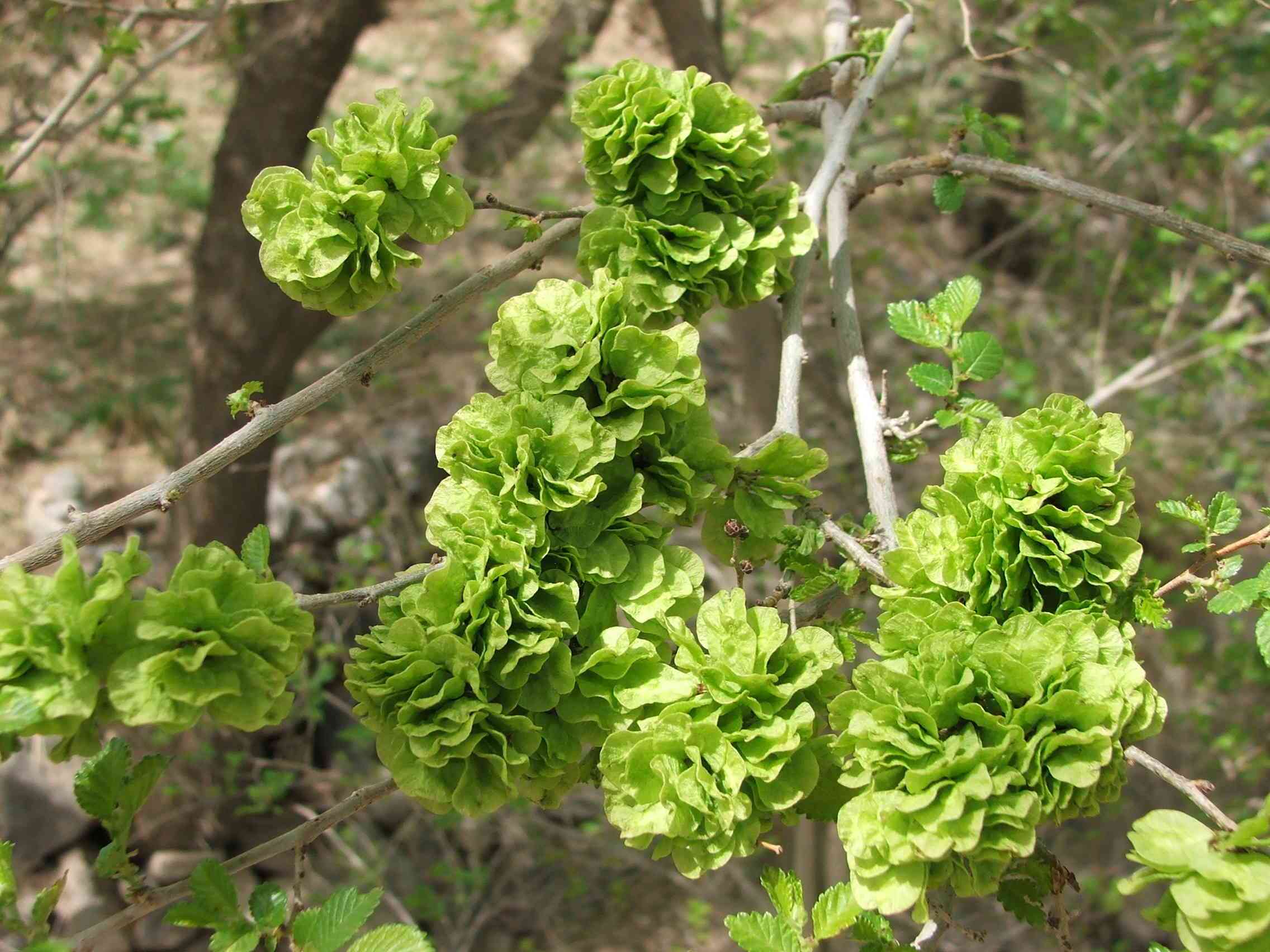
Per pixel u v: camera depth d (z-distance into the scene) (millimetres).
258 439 2031
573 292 1956
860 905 1580
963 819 1521
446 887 6586
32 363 7789
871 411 2393
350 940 2199
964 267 7844
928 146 6676
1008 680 1593
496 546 1775
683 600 1901
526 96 6301
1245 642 6145
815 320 7152
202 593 1543
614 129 2236
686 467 1938
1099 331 6836
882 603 1843
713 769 1684
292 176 1968
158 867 6109
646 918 6492
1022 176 2656
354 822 6508
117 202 8344
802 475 2152
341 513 7230
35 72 6504
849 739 1626
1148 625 1938
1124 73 6367
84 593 1512
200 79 9117
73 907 5867
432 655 1736
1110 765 1576
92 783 1796
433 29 9688
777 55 8141
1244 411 6984
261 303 5648
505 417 1854
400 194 2004
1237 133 5859
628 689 1778
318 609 1796
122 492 7285
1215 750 5891
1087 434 1797
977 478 1822
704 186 2277
